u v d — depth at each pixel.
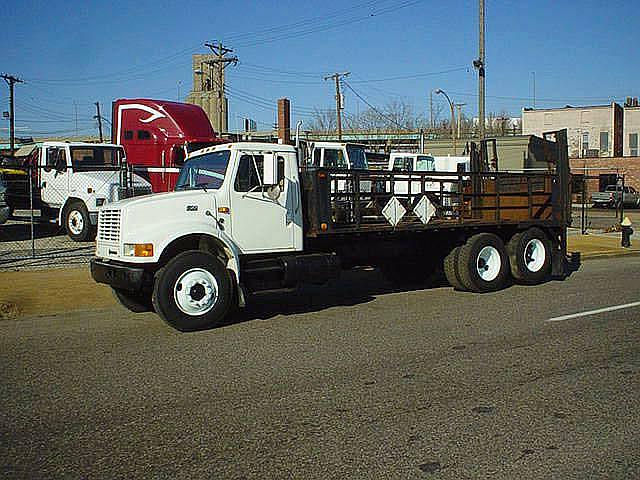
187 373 6.89
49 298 11.20
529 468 4.54
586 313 10.05
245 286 9.57
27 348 8.03
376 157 21.19
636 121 64.50
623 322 9.38
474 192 12.25
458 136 64.00
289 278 9.70
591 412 5.64
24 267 14.15
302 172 10.22
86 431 5.26
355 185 10.57
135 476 4.44
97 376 6.80
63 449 4.90
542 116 62.97
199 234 9.18
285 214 9.93
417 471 4.50
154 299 8.77
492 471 4.50
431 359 7.39
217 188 9.51
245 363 7.27
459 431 5.21
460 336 8.53
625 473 4.46
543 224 13.08
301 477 4.41
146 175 20.45
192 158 10.27
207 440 5.05
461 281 12.02
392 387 6.36
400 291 12.54
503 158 28.11
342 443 4.98
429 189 12.48
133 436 5.14
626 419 5.48
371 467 4.56
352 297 11.84
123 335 8.73
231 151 9.59
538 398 6.01
